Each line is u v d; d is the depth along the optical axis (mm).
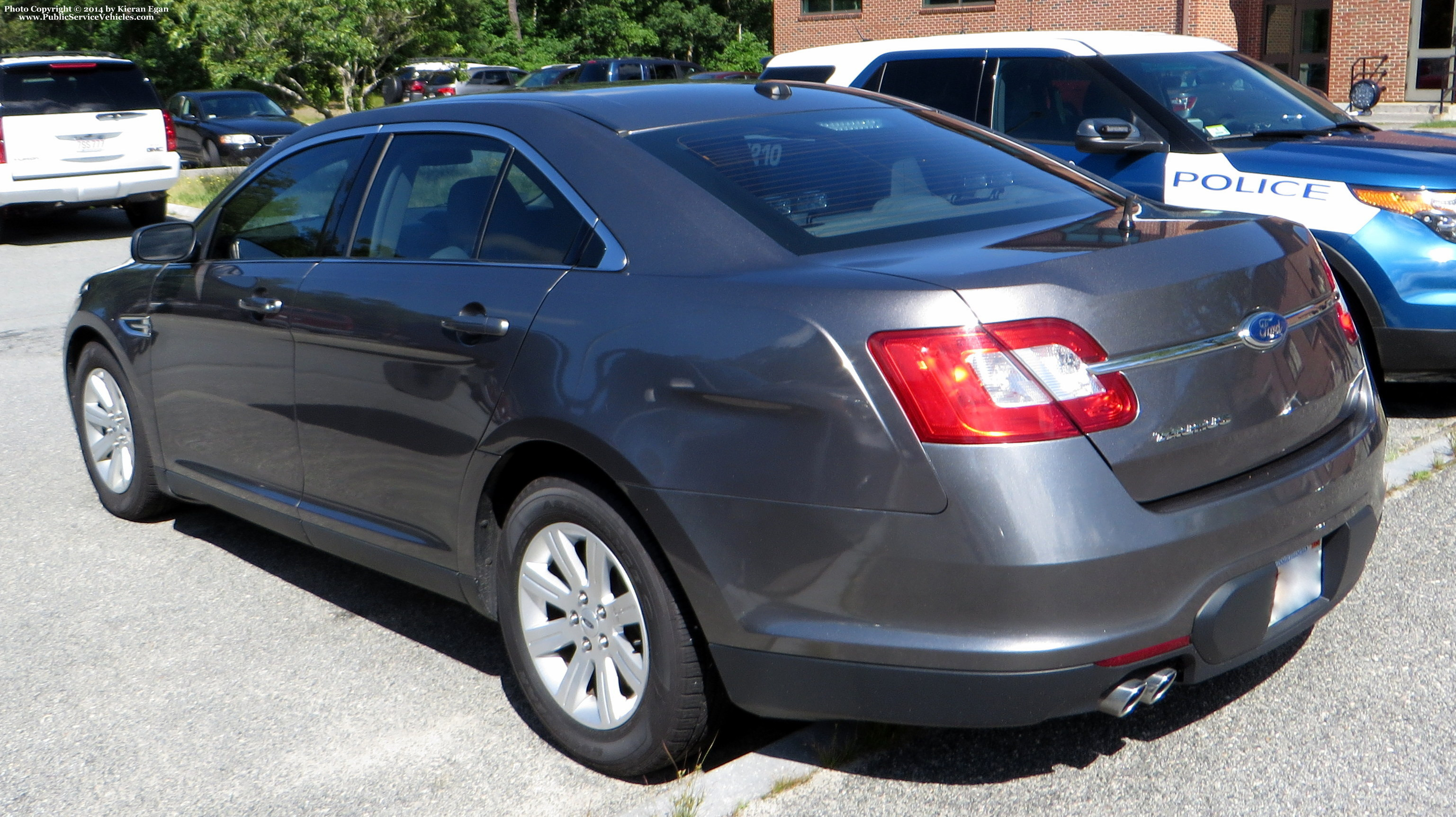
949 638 2471
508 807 2939
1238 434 2662
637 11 52219
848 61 7871
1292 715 3160
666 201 3000
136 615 4164
